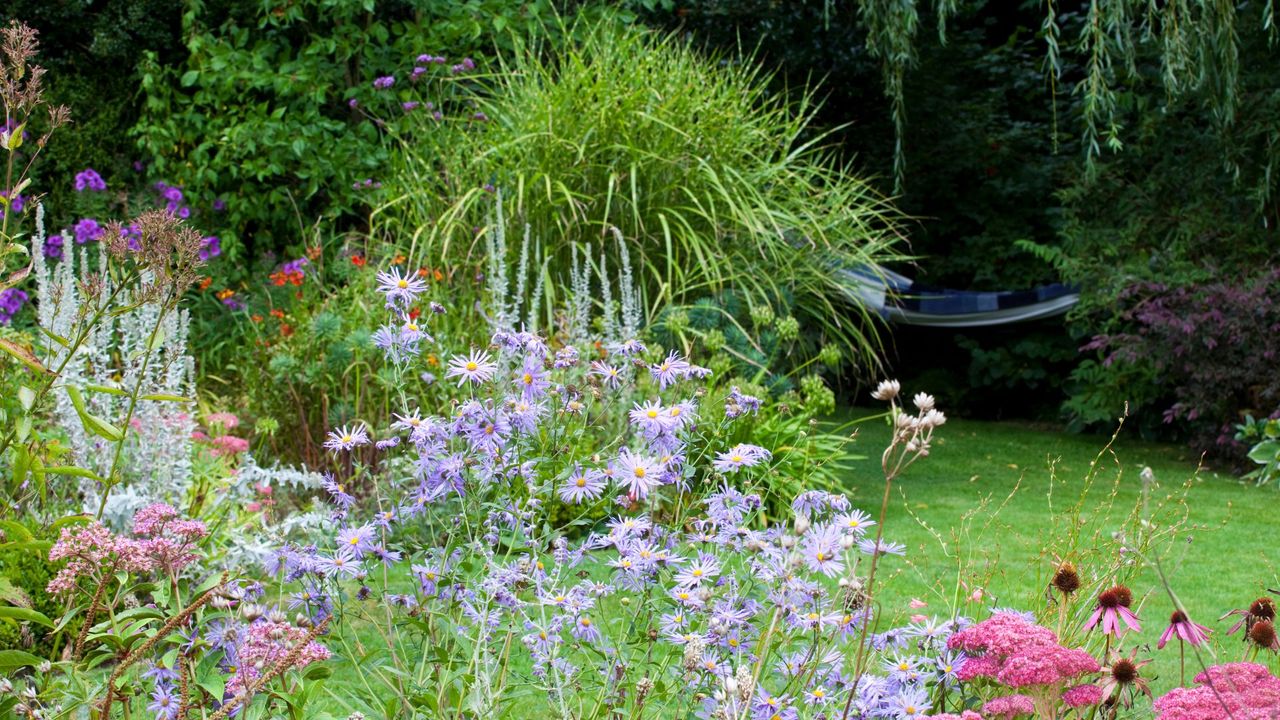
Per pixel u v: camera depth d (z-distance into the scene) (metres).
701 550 2.50
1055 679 2.09
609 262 6.63
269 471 4.29
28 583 3.23
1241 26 8.18
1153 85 8.88
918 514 5.80
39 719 1.99
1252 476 7.07
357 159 8.38
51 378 2.67
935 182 10.80
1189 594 4.36
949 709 2.45
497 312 5.28
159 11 8.94
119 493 3.81
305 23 8.85
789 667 2.32
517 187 6.61
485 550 2.53
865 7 8.00
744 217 6.52
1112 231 8.81
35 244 3.97
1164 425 8.77
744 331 6.08
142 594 3.19
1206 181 8.52
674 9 10.59
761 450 2.53
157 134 8.44
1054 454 8.05
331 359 5.61
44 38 9.00
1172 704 2.11
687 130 6.83
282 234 8.96
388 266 6.45
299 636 1.98
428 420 2.51
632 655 2.57
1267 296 7.53
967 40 10.70
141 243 2.63
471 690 2.21
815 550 2.12
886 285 7.35
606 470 2.49
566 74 7.03
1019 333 10.09
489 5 8.67
